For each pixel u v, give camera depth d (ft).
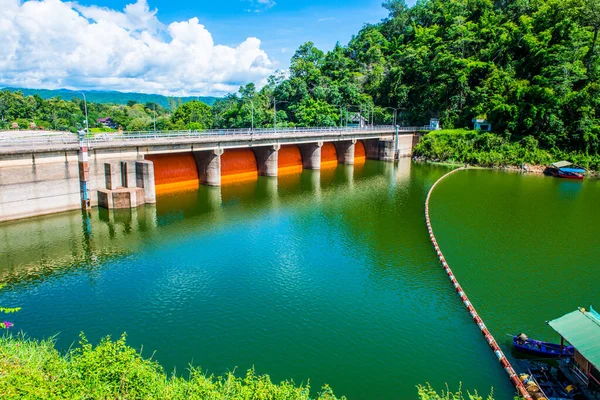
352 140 393.29
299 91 541.75
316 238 180.55
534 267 154.51
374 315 119.03
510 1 570.46
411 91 542.57
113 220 194.90
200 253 161.07
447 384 91.20
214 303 123.85
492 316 119.65
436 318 118.11
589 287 138.51
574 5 444.55
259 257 158.40
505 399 86.58
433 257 162.20
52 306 120.47
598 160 362.74
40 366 71.20
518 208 236.43
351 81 582.76
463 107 476.95
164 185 258.98
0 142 185.47
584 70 396.98
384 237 184.24
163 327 110.93
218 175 267.39
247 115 524.11
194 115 616.39
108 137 218.38
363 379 92.53
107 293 128.67
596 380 80.89
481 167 390.42
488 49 492.13
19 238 169.07
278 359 98.78
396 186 294.87
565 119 387.14
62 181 195.62
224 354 100.07
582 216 220.84
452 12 590.14
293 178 320.91
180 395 67.51
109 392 62.80
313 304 124.47
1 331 106.83
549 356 97.91
